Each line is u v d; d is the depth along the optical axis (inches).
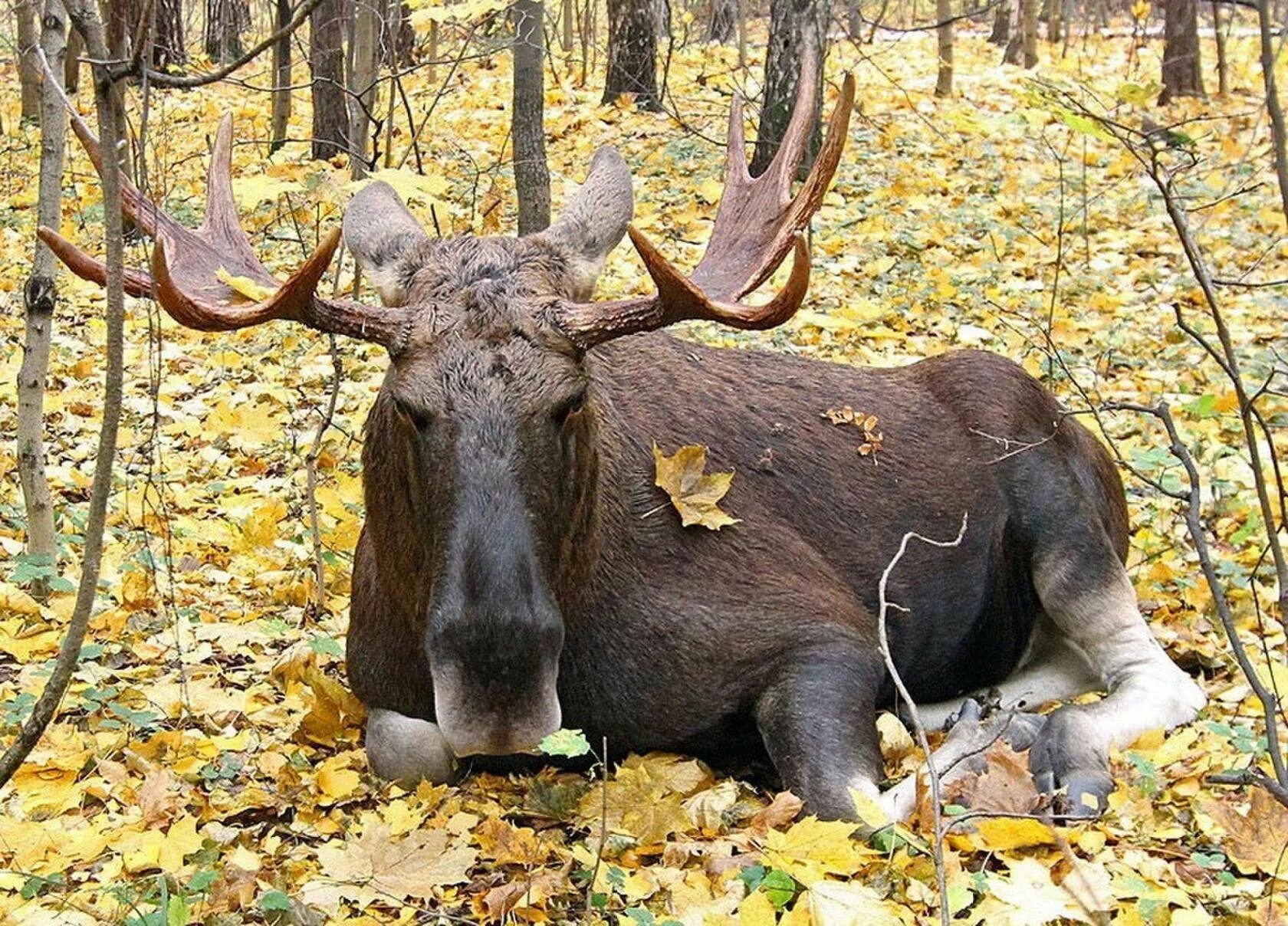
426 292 158.1
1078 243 448.8
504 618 145.9
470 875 155.2
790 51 454.6
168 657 206.1
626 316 153.2
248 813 166.6
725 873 149.7
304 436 294.8
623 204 177.9
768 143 459.2
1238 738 178.5
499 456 148.3
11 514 249.0
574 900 148.4
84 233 410.0
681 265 398.9
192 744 179.8
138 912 136.0
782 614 183.6
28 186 485.4
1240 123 655.8
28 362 215.0
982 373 224.7
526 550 147.6
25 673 195.8
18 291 380.2
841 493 204.4
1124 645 209.5
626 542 178.5
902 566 204.5
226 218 185.6
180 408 307.6
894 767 185.5
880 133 572.4
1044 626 224.7
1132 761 173.3
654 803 163.5
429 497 151.3
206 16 721.6
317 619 224.7
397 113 568.1
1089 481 225.5
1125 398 320.5
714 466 195.9
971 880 147.2
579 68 789.2
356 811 169.8
